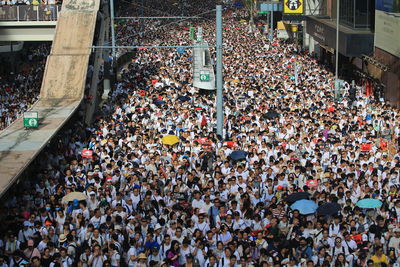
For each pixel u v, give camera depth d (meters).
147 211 23.91
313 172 27.80
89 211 24.86
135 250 21.12
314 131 35.09
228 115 41.38
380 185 27.11
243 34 104.88
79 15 50.84
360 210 23.52
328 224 21.77
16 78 63.28
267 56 75.44
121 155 31.61
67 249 21.22
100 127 38.56
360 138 33.31
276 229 22.03
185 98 46.97
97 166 29.17
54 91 43.38
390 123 37.62
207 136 34.75
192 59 70.06
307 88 51.03
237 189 26.34
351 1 61.16
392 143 33.41
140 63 73.38
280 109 41.59
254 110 40.62
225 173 28.84
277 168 28.59
